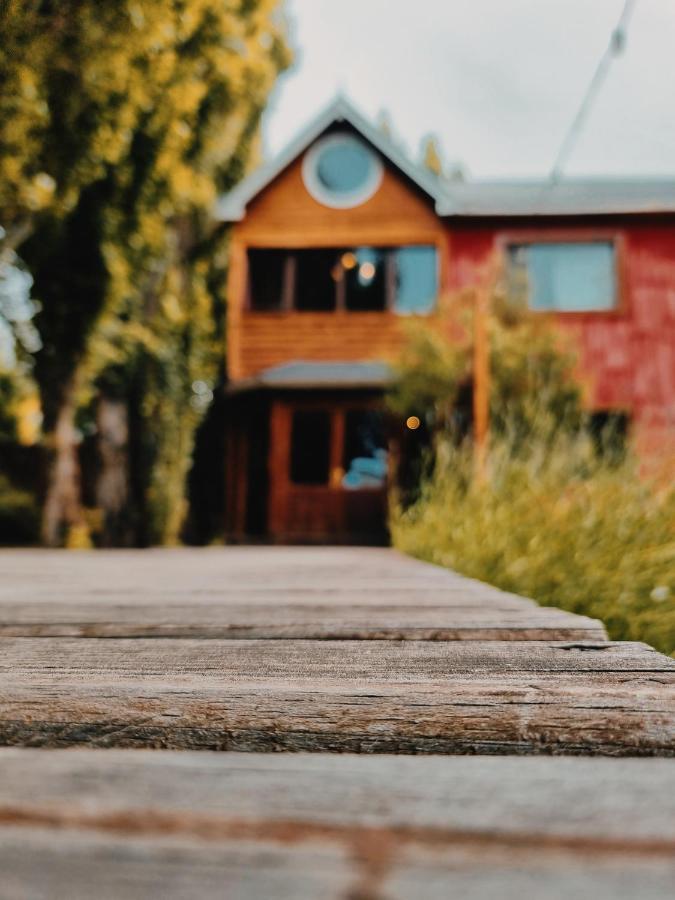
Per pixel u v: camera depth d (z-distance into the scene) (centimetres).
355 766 50
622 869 33
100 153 678
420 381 819
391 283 1173
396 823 38
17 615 172
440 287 1157
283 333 1164
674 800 43
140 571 397
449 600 207
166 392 1197
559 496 342
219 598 221
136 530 1159
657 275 1141
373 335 1150
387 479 1036
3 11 521
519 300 904
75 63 584
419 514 634
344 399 1080
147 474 1168
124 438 1155
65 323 1045
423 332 862
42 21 548
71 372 1079
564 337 876
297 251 1210
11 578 338
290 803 42
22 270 1024
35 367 1089
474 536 370
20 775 47
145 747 69
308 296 1202
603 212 1134
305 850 35
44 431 1095
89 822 38
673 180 1354
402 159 1170
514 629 136
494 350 821
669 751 67
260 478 1150
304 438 1098
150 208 978
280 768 50
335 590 250
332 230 1186
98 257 1005
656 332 1130
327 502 1064
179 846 35
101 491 1134
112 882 31
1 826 38
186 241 1312
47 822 38
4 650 119
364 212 1184
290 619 161
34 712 72
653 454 325
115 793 43
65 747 69
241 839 36
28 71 555
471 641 128
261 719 70
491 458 454
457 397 820
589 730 67
